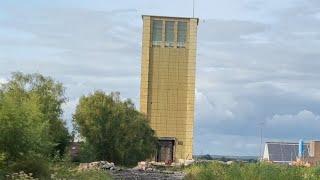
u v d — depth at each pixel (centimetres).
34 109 3853
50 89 9394
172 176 6359
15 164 3344
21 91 8738
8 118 3366
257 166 3997
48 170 3697
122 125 11781
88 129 11419
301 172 3875
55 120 8825
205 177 4559
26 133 3456
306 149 16988
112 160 11644
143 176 6169
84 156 11050
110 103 11900
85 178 4044
